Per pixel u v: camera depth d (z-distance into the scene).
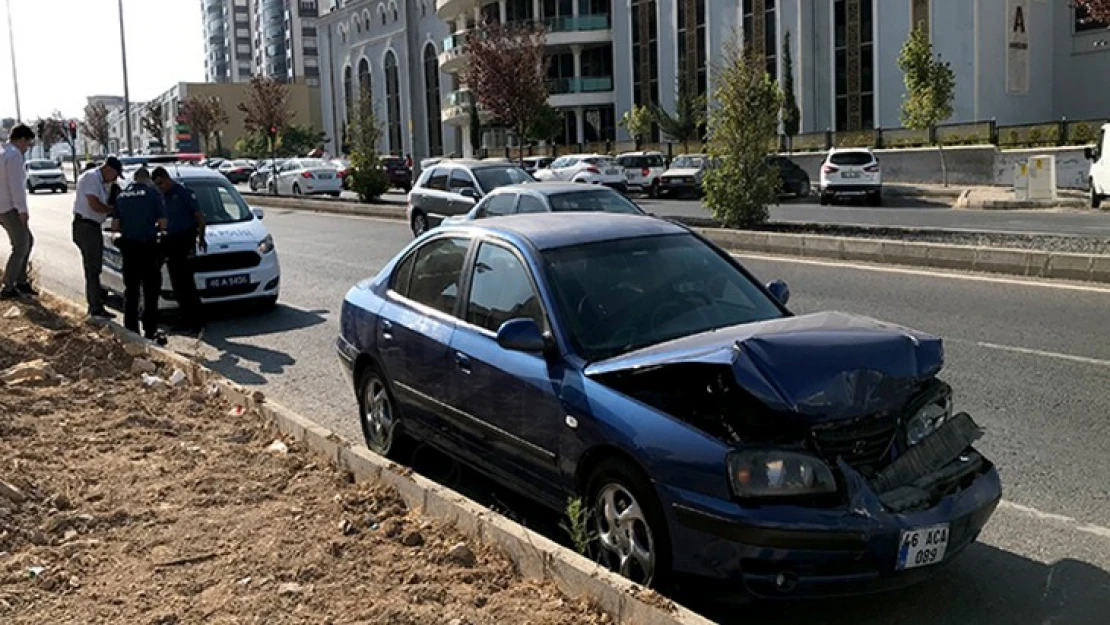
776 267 14.71
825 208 27.77
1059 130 30.91
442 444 5.84
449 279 5.93
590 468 4.61
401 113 72.50
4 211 12.27
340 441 5.99
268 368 9.70
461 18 62.53
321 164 41.50
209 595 4.22
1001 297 11.44
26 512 5.09
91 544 4.76
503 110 41.09
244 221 13.26
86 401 7.49
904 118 35.97
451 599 4.16
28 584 4.30
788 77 43.09
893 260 14.45
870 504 3.96
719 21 46.81
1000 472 5.97
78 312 11.66
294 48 130.38
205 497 5.40
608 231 5.69
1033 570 4.69
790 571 3.93
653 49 51.44
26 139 12.31
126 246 10.52
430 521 4.96
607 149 48.91
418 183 20.77
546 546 4.34
